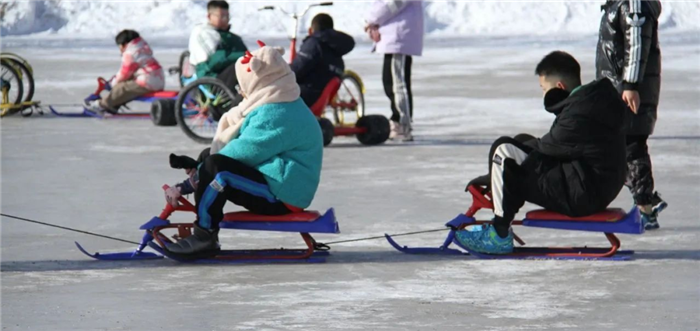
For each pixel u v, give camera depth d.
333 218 17.33
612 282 15.78
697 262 17.19
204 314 13.94
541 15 106.94
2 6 104.19
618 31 19.66
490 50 78.88
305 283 15.82
